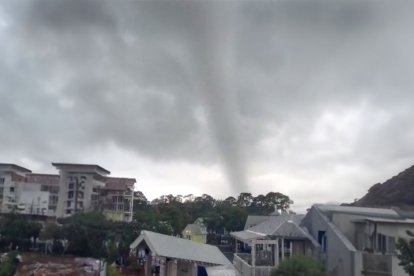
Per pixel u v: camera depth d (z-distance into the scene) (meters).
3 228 73.94
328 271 29.41
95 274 39.53
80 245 67.50
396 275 25.11
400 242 22.08
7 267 46.19
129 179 120.25
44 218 89.50
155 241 18.94
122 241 64.75
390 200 53.62
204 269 22.11
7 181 111.25
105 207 109.94
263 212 102.44
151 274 19.62
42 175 120.88
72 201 111.00
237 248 48.00
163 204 112.00
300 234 33.50
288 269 25.02
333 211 32.22
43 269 46.62
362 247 29.36
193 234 78.75
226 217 88.31
